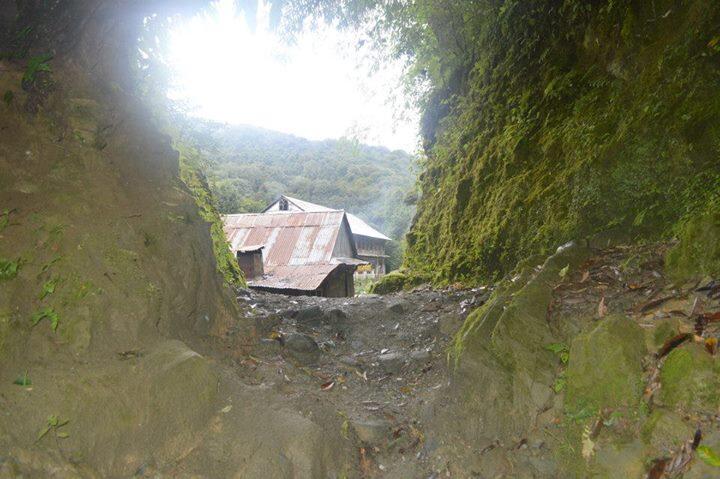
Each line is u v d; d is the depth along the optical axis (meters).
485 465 2.85
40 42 3.44
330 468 2.81
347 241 18.77
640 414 2.48
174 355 2.66
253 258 12.89
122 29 4.15
